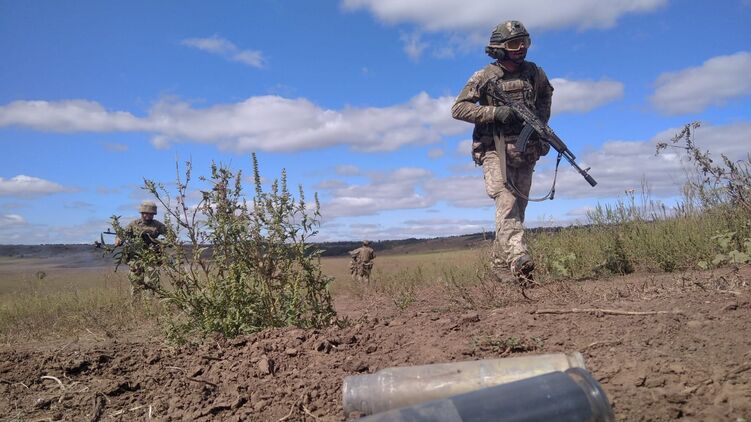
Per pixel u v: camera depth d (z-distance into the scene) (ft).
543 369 8.86
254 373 12.46
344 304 24.80
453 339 12.72
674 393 8.98
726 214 22.41
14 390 12.92
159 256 15.96
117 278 31.91
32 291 31.68
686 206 24.38
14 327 25.12
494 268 21.16
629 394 9.22
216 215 15.87
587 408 7.30
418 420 7.04
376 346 13.08
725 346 10.25
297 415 10.64
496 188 21.17
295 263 16.01
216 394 11.88
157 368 13.51
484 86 21.17
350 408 9.27
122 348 15.12
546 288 18.47
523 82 21.18
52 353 14.56
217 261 15.84
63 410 11.91
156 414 11.45
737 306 12.25
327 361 12.61
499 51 21.18
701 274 17.61
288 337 14.01
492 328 13.08
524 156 21.15
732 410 8.36
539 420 7.15
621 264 22.80
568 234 25.75
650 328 11.60
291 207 15.93
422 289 24.70
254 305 15.56
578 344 11.38
